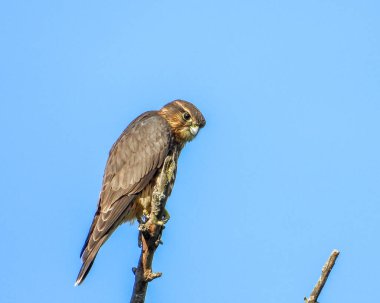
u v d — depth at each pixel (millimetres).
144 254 8797
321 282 6445
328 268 6430
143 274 8781
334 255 6430
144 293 8852
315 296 6434
